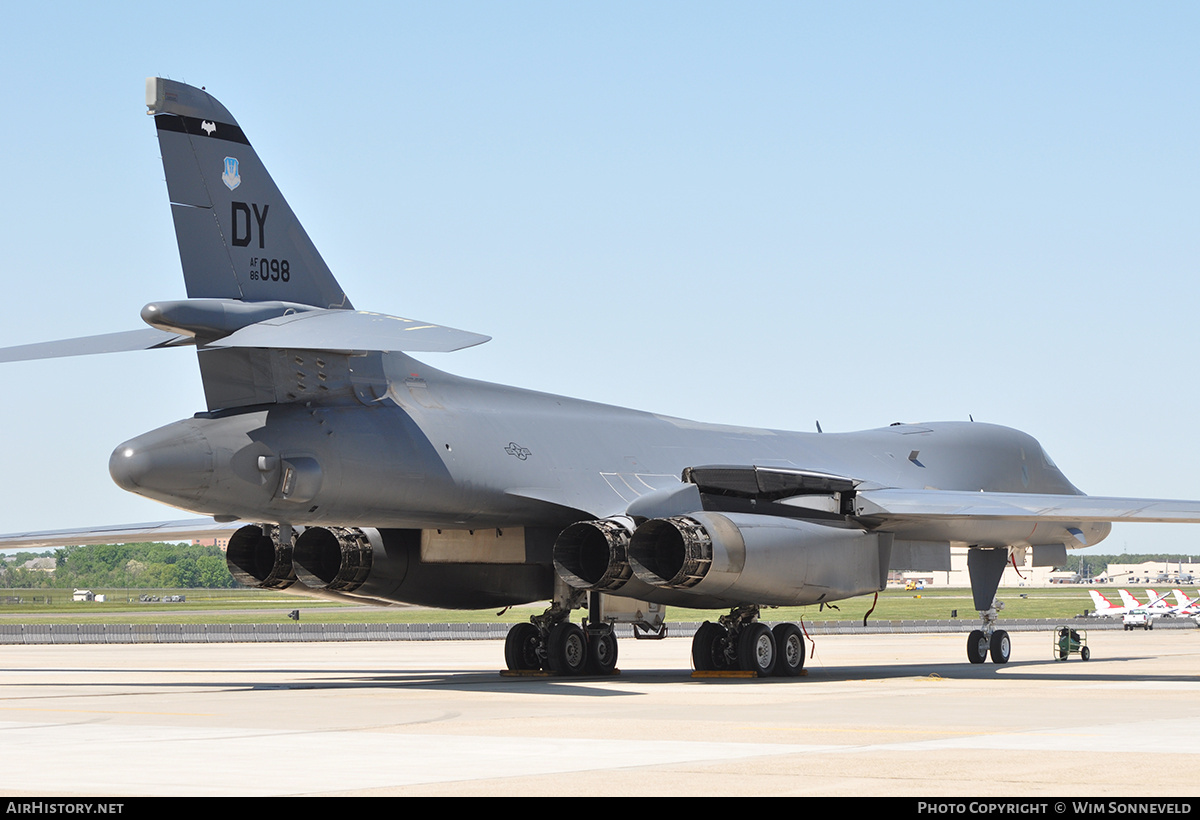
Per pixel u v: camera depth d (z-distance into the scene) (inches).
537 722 1141.7
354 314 1408.7
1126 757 873.5
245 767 836.0
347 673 2066.9
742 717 1192.2
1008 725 1111.6
